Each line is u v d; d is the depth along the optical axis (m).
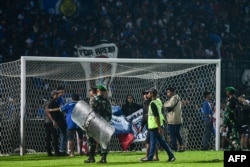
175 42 68.75
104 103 34.88
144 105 38.38
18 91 45.06
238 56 70.75
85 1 69.75
